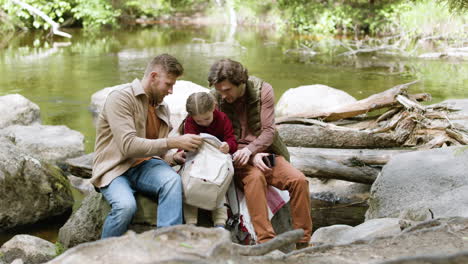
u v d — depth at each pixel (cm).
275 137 397
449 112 720
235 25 2527
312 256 238
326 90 946
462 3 480
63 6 2145
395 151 657
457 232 262
